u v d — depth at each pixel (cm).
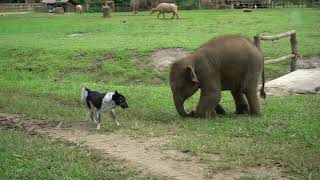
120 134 1109
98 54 2289
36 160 899
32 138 1078
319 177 796
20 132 1141
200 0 6525
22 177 820
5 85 1861
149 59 2198
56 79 2061
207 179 811
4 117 1321
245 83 1258
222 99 1547
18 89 1777
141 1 6656
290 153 920
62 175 820
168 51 2292
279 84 1752
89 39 2894
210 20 4106
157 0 6612
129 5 6781
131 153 961
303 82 1742
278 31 3103
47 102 1506
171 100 1505
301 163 863
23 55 2398
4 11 7406
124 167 874
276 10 5450
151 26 3694
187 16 4794
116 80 2025
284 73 2034
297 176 811
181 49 2323
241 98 1314
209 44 1262
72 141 1056
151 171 854
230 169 852
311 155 906
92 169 850
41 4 7625
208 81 1228
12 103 1488
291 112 1294
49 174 825
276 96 1573
